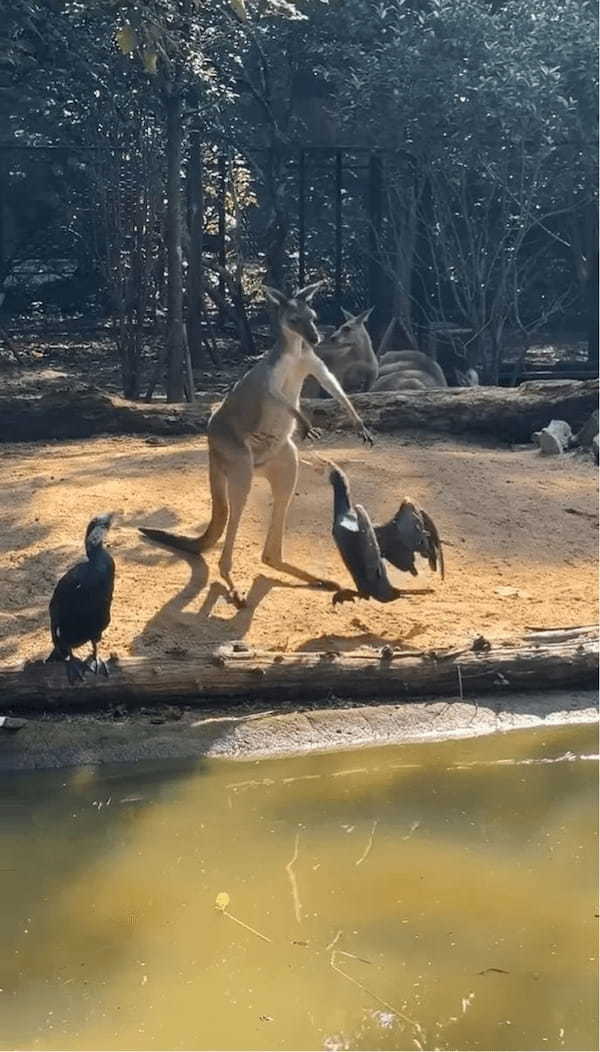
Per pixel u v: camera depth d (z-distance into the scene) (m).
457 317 18.88
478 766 6.71
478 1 17.30
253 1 15.11
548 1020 4.49
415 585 8.63
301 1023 4.49
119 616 7.91
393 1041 4.38
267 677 7.16
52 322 21.70
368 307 19.67
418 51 16.47
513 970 4.82
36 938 5.06
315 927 5.13
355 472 10.66
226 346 20.02
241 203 20.36
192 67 14.22
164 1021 4.51
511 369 17.55
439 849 5.77
